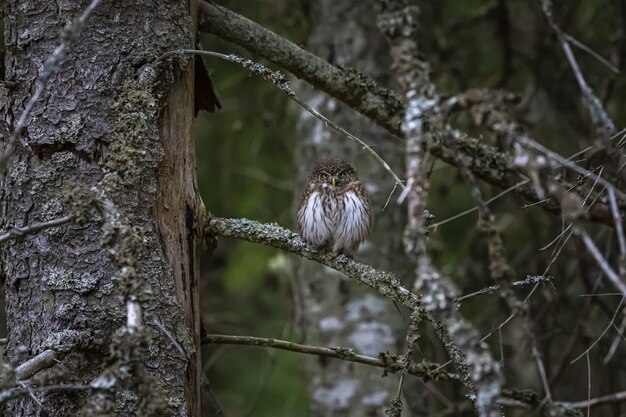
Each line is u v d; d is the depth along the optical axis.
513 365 13.85
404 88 9.84
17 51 8.09
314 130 15.63
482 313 14.13
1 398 5.92
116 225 6.36
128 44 8.01
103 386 5.68
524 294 14.25
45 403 7.53
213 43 15.68
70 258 7.76
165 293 7.87
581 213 6.04
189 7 8.73
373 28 15.57
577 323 13.05
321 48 15.75
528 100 14.97
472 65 16.69
